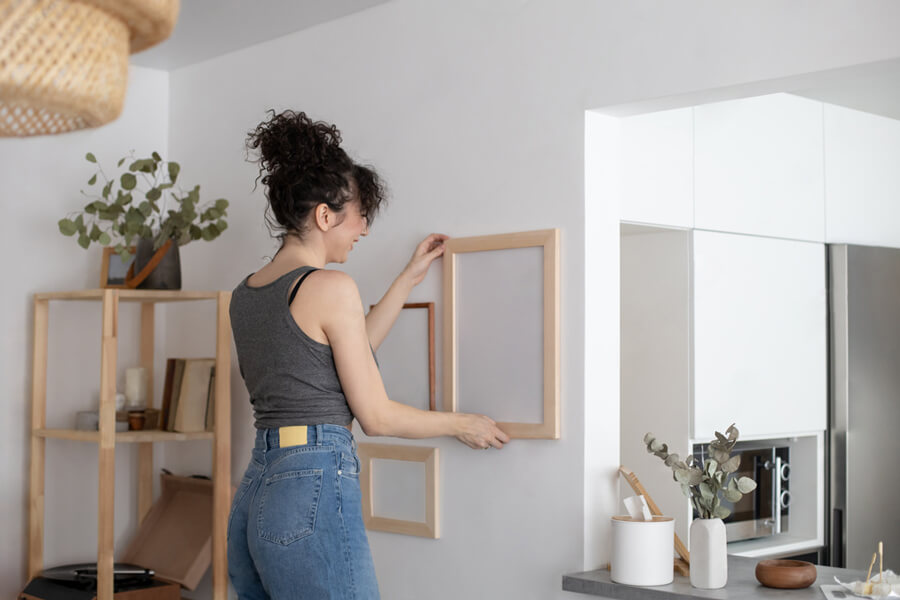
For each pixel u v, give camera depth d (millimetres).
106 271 3111
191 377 3104
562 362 2385
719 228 3023
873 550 3406
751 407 3107
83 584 3021
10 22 725
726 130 3066
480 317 2545
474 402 2543
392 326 2748
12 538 3244
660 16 2244
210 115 3453
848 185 3506
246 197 3314
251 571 1970
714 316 3008
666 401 3000
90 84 773
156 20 830
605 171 2420
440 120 2703
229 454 3010
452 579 2613
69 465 3404
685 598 2080
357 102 2939
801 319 3303
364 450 2832
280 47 3203
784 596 2098
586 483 2338
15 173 3279
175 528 3377
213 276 3430
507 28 2555
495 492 2518
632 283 3109
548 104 2453
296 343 1904
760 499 3258
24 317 3289
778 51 2043
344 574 1863
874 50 1899
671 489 2953
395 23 2838
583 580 2232
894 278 3518
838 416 3375
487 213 2572
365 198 2092
